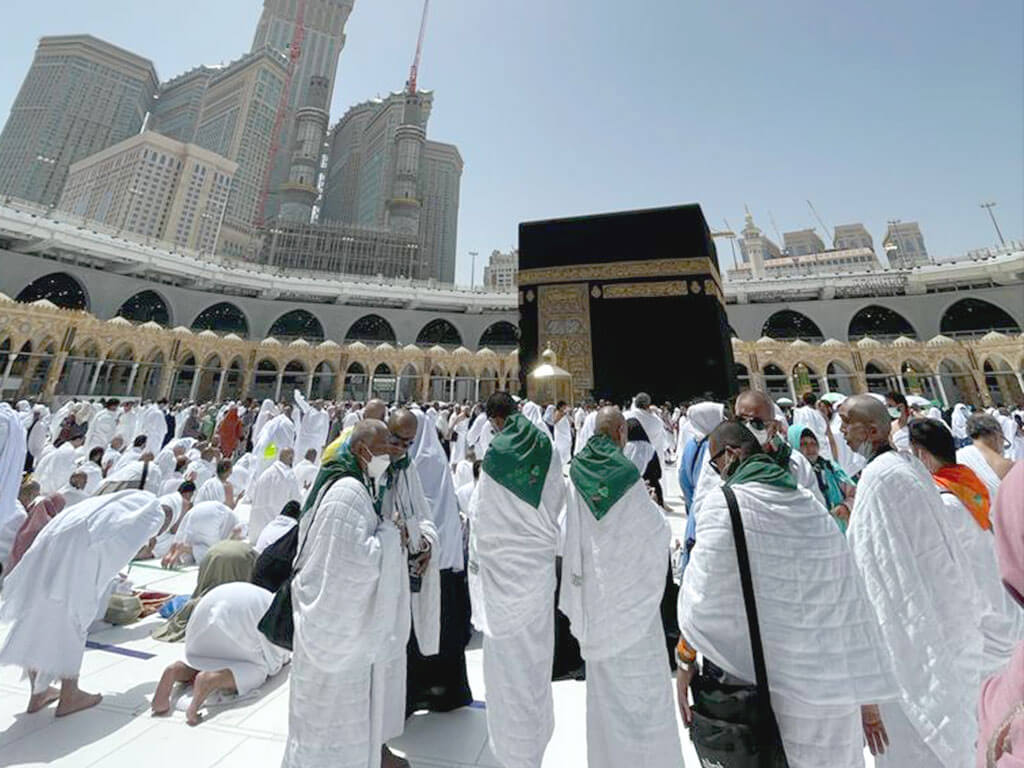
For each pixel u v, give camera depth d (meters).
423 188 120.19
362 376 47.00
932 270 38.88
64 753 2.31
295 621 1.84
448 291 47.78
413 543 2.28
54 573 2.61
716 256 19.61
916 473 1.85
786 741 1.41
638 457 6.93
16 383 25.09
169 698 2.71
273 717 2.64
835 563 1.49
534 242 18.86
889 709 1.84
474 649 3.70
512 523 1.99
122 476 5.16
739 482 1.68
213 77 119.56
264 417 13.92
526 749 1.85
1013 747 0.86
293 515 4.07
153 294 39.09
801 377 37.12
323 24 151.00
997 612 1.86
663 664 1.85
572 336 17.69
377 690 1.93
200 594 3.76
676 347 16.77
